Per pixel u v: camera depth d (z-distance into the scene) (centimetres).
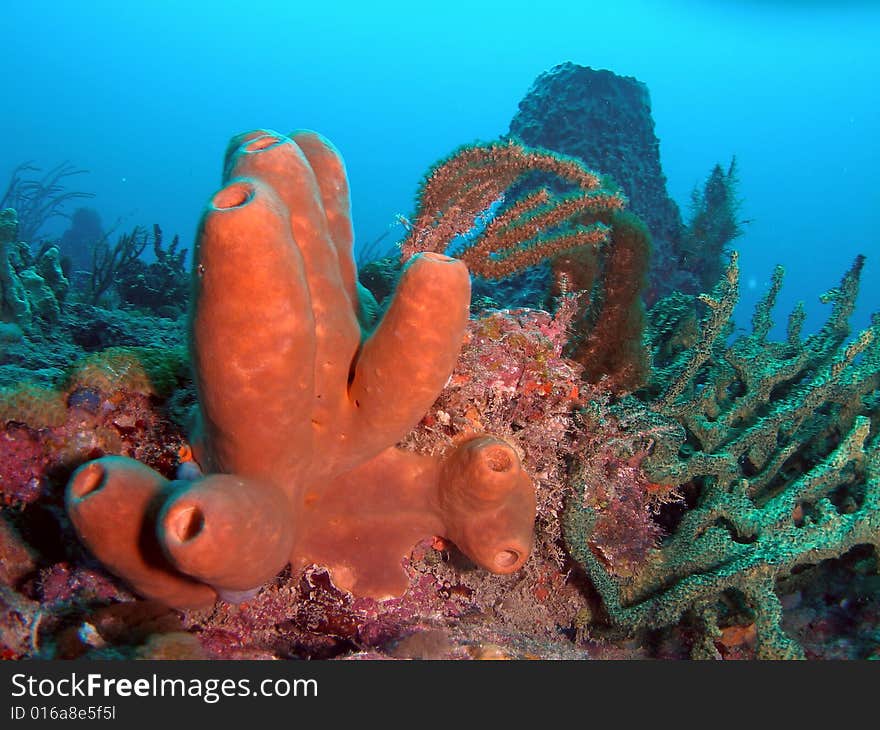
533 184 254
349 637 67
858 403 105
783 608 95
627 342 97
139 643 61
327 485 63
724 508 87
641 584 86
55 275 221
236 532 47
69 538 71
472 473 62
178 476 65
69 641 61
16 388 75
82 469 54
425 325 53
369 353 56
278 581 66
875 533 79
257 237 45
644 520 88
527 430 79
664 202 294
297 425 52
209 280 46
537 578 85
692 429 104
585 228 89
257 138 59
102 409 75
